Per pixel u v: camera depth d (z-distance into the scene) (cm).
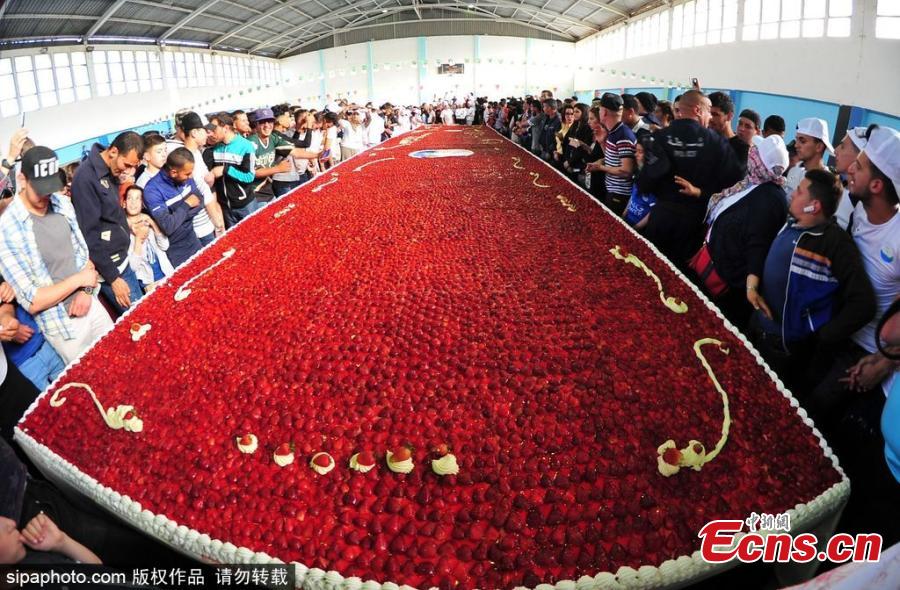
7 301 270
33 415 247
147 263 408
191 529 172
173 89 1934
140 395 237
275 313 283
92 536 175
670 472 175
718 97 412
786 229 247
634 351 235
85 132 1441
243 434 201
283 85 3069
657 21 1672
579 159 702
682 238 374
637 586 148
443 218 432
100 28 1477
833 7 855
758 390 221
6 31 1178
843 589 96
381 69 2986
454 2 2684
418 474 176
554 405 200
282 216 473
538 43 2897
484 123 1972
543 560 151
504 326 252
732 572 176
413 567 151
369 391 214
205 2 1730
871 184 204
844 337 219
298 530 165
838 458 211
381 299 286
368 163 770
